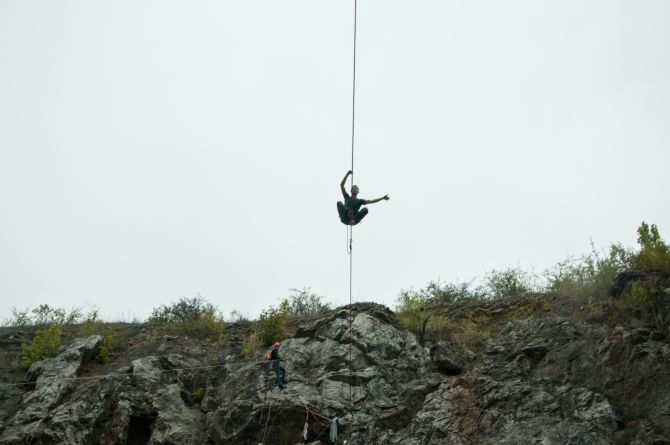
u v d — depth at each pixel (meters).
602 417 14.00
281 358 19.08
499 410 15.54
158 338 23.88
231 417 18.03
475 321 21.84
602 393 15.01
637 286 17.06
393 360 19.05
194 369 21.39
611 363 15.55
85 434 17.92
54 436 17.62
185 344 23.33
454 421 15.65
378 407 17.42
